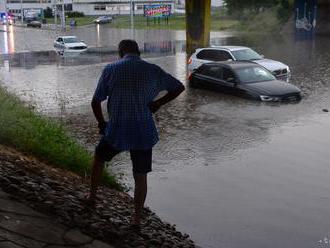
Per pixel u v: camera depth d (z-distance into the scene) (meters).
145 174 5.23
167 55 41.75
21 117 8.78
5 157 6.65
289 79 24.16
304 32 65.00
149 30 85.94
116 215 6.04
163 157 11.30
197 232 7.23
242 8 86.81
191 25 45.84
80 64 35.91
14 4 161.50
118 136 4.96
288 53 39.16
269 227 7.45
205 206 8.31
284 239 7.02
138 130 4.95
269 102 17.83
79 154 8.59
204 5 45.06
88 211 5.52
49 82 26.14
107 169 8.91
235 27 80.88
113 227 5.35
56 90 22.97
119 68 4.93
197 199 8.64
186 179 9.76
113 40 63.38
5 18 120.75
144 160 5.10
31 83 25.72
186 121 15.20
